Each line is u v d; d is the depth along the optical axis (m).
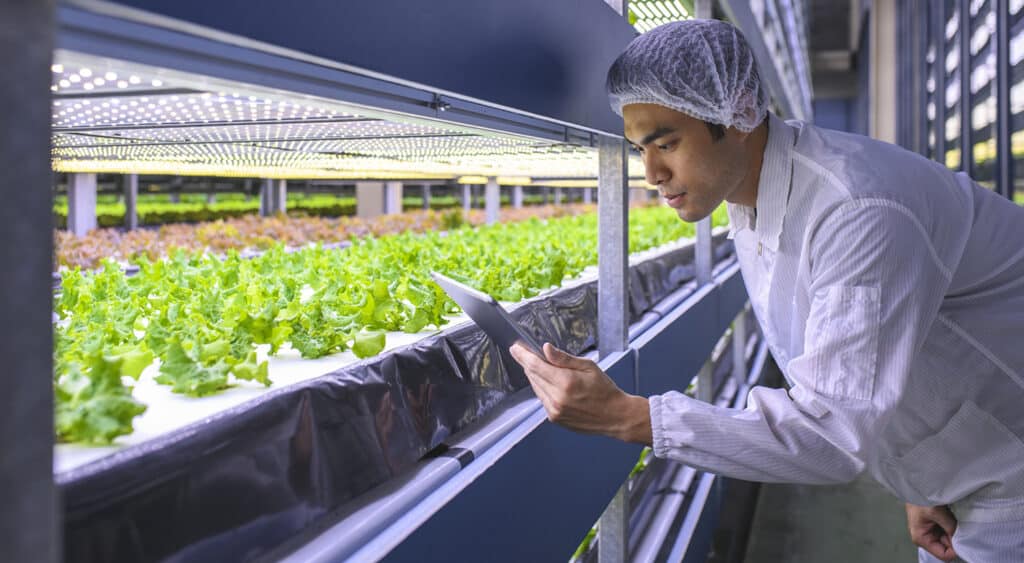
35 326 0.44
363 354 1.32
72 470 0.75
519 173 4.63
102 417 0.82
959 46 6.37
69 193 3.67
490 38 1.20
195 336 1.24
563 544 1.64
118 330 1.37
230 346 1.22
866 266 1.21
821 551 4.01
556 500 1.61
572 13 1.54
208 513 0.88
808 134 1.41
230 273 2.05
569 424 1.28
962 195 1.43
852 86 26.06
